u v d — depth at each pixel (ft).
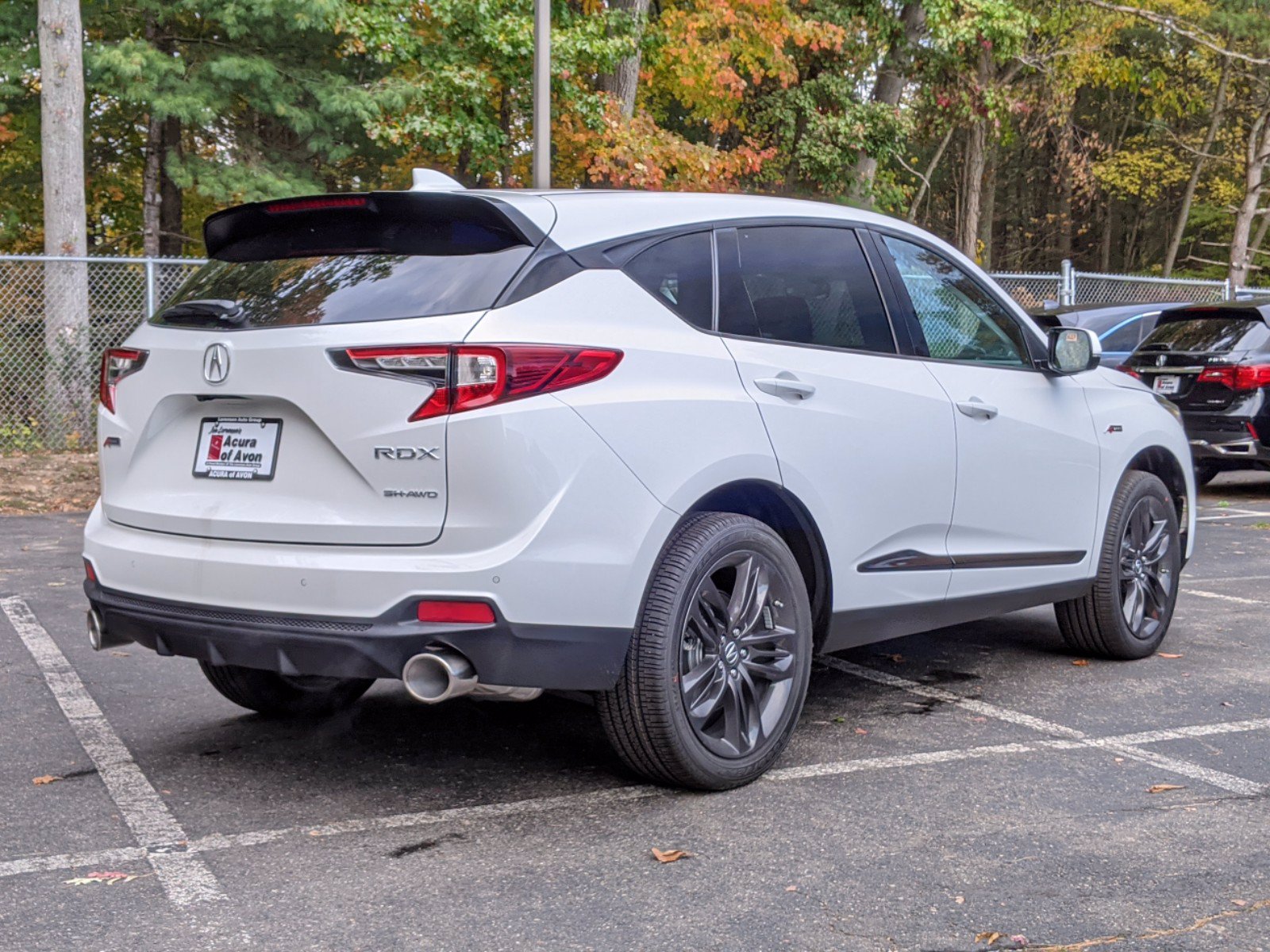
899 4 81.10
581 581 11.62
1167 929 9.69
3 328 48.75
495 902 10.21
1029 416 16.93
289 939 9.53
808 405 13.76
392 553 11.47
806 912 10.01
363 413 11.53
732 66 69.77
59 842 11.54
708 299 13.37
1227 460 42.22
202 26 80.02
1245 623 22.16
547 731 15.25
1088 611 18.58
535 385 11.51
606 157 57.82
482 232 12.22
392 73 75.41
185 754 14.26
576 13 58.59
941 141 121.29
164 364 12.76
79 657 19.01
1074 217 147.02
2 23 75.61
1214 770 13.75
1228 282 67.62
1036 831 11.87
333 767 13.80
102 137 91.66
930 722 15.71
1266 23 110.63
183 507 12.53
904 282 15.80
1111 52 102.63
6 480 40.47
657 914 9.98
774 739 13.33
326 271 12.51
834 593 14.17
